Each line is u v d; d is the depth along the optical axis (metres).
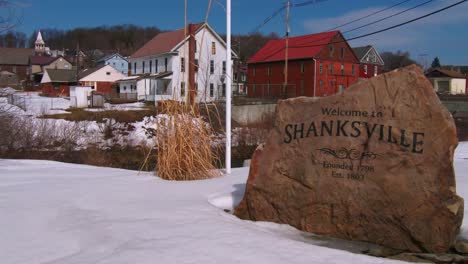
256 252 4.03
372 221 4.96
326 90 50.50
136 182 8.19
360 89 5.26
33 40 113.94
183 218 5.23
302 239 5.06
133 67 52.47
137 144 20.50
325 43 50.25
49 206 6.02
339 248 4.79
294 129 5.58
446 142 4.70
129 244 4.25
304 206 5.37
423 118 4.85
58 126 20.70
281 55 53.59
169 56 43.97
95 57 106.31
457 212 4.58
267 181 5.63
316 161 5.35
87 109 31.66
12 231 4.89
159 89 43.75
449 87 75.44
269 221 5.61
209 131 9.46
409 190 4.79
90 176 9.41
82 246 4.36
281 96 37.31
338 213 5.15
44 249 4.30
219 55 41.81
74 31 124.88
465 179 7.21
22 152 17.16
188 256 3.90
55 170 10.70
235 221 5.39
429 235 4.66
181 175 8.53
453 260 4.45
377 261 3.96
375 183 4.98
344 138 5.24
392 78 5.10
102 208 5.81
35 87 68.62
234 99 33.81
